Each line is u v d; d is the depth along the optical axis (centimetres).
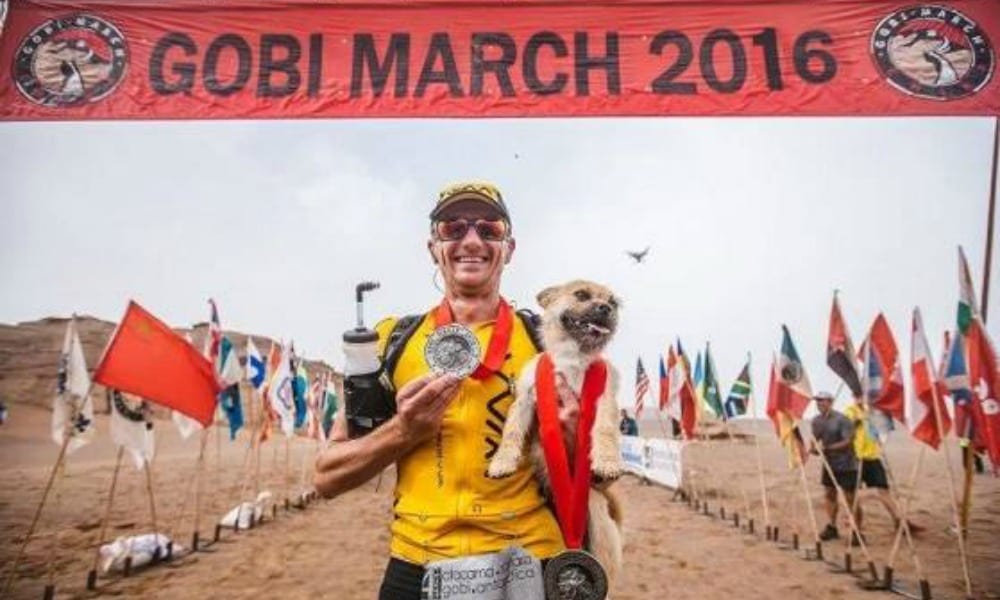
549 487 269
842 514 1258
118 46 726
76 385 830
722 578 869
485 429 240
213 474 2225
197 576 888
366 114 729
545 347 282
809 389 1056
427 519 230
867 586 805
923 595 732
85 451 3269
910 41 728
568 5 748
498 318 270
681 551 1045
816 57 732
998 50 719
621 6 748
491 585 221
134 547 934
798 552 1012
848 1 740
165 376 905
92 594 796
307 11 743
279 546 1091
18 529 1188
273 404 1489
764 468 2347
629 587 836
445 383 213
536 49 742
